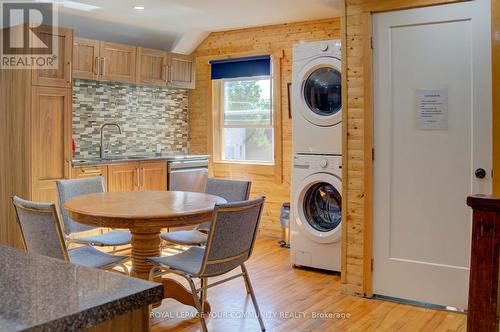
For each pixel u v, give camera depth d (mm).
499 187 3047
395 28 3359
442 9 3180
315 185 4230
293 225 4305
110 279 1081
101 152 5316
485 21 3057
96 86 5273
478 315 2002
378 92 3432
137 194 3543
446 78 3201
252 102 5816
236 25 5484
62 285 1033
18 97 4289
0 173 4559
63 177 4395
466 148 3150
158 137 6008
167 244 4938
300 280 3938
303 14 4961
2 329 796
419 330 2910
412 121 3324
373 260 3496
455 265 3217
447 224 3232
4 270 1150
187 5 4598
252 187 5734
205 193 3838
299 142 4301
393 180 3406
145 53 5383
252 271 4184
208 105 6066
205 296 3199
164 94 6043
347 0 3543
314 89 4301
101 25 5215
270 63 5535
